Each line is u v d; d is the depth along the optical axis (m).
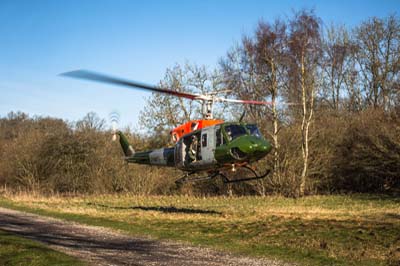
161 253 11.87
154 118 43.34
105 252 11.97
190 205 27.78
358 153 33.72
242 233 15.09
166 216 20.28
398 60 45.47
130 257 11.28
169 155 19.81
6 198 33.97
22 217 20.83
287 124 38.12
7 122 97.38
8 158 45.19
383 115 35.62
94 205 27.83
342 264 10.57
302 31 33.25
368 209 23.05
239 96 37.75
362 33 49.00
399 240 13.35
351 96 51.03
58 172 42.34
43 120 77.75
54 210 23.77
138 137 45.28
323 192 35.84
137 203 30.03
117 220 19.08
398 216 19.36
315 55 34.03
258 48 34.34
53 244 13.20
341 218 18.72
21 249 11.66
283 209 23.53
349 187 36.69
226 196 36.53
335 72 51.69
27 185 42.50
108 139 45.28
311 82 34.59
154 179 40.31
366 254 11.53
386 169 32.88
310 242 13.16
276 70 34.81
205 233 15.26
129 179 40.50
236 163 16.16
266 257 11.39
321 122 38.88
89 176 41.94
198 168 17.47
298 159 34.28
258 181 35.59
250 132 16.09
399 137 31.20
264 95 36.56
